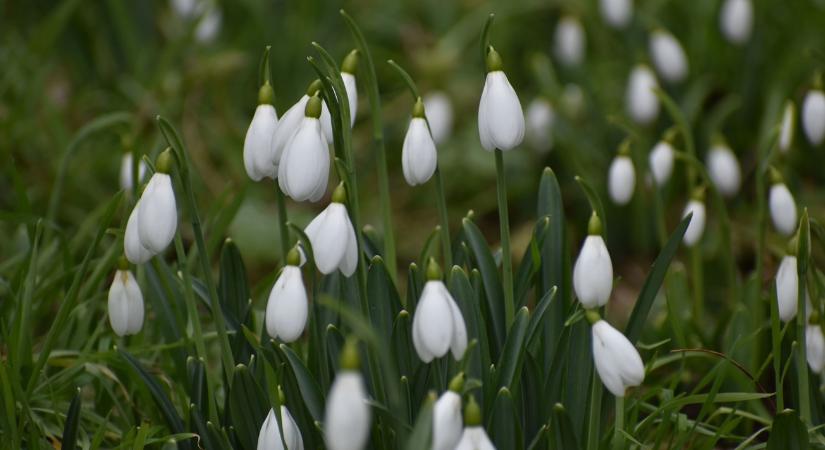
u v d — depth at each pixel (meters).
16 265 5.12
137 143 5.02
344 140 3.39
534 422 3.71
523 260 3.95
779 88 7.00
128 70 8.18
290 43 8.32
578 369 3.71
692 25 7.86
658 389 4.09
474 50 8.82
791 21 7.53
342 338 3.61
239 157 7.39
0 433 3.94
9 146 6.53
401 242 7.27
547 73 7.55
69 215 6.57
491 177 7.68
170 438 3.65
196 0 7.96
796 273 3.86
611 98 7.48
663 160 5.25
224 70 7.60
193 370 3.75
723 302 6.29
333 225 3.12
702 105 7.54
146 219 3.21
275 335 3.19
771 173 4.59
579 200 7.10
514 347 3.50
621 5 7.41
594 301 3.14
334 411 2.30
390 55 8.73
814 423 4.14
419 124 3.41
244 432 3.66
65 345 4.55
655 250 6.96
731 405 4.68
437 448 2.82
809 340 4.02
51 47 7.74
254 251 6.57
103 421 4.09
